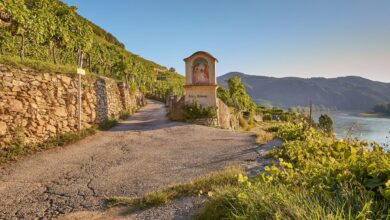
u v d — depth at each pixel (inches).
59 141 398.6
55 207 189.5
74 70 503.8
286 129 432.1
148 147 395.2
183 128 570.9
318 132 403.9
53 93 422.9
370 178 125.2
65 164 303.0
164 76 3378.4
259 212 111.5
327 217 92.5
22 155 327.0
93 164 303.6
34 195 212.5
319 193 120.3
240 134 499.2
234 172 220.1
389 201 104.7
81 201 198.7
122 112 837.2
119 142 432.1
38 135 380.8
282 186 136.8
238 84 1492.4
